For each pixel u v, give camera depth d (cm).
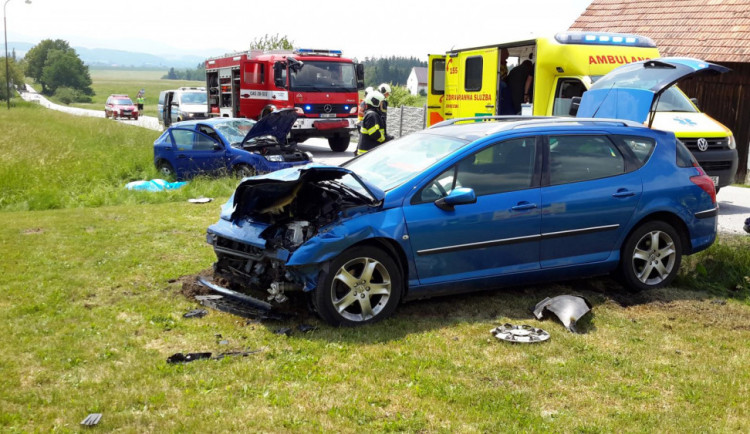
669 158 638
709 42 1609
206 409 385
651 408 400
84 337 491
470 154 562
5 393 398
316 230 523
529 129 586
